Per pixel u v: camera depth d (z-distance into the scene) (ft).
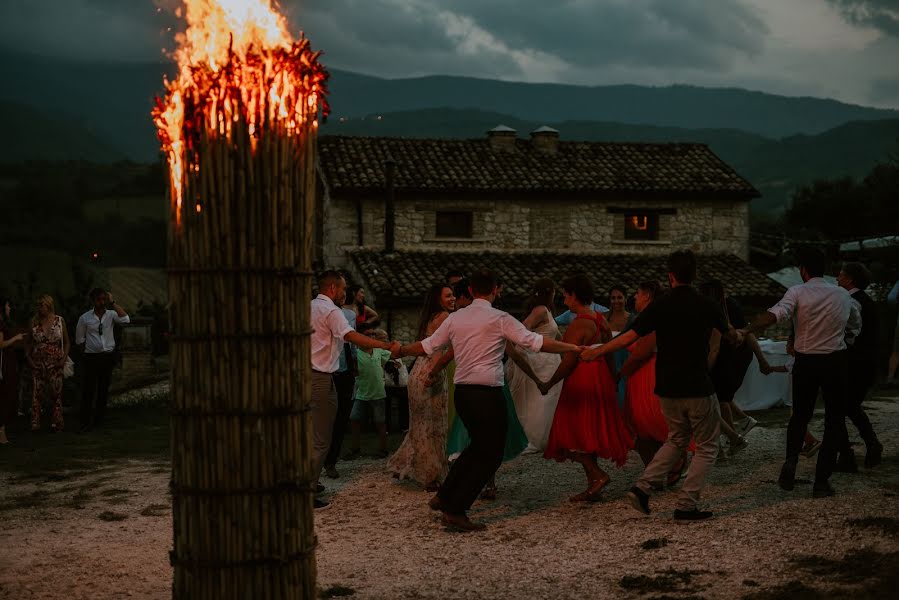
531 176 80.74
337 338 22.29
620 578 16.07
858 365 23.86
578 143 89.15
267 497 11.37
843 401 21.33
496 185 78.07
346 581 16.55
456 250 78.33
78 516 22.72
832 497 21.06
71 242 248.73
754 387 44.14
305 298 11.73
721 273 78.38
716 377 25.67
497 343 20.43
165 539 20.10
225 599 11.30
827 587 14.53
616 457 22.31
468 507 20.17
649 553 17.53
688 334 19.65
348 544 19.40
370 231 76.38
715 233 82.79
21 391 46.73
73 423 45.14
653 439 22.84
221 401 11.23
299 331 11.59
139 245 253.65
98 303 42.01
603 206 80.74
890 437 30.37
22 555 18.70
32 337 41.04
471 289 20.94
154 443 36.68
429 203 77.71
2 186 297.12
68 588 16.31
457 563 17.56
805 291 21.44
